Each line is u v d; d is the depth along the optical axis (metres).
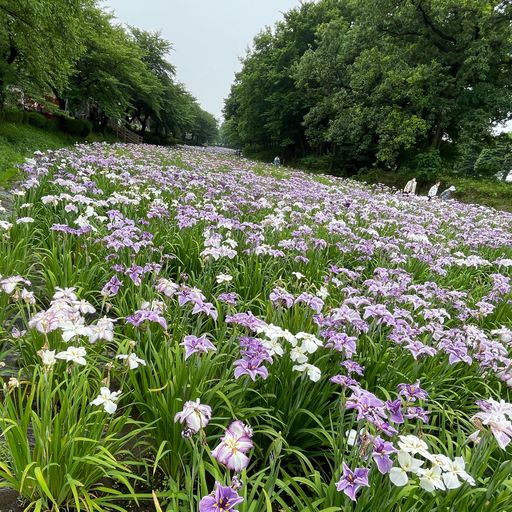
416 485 2.01
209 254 4.54
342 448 2.46
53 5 16.47
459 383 3.91
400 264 6.82
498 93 25.95
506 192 21.95
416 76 25.50
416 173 28.03
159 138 63.00
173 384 2.69
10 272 4.24
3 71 18.92
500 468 2.32
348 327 3.58
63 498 2.29
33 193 6.96
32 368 3.27
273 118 49.03
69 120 31.16
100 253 5.11
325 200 10.13
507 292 5.64
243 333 3.67
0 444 2.55
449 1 24.52
